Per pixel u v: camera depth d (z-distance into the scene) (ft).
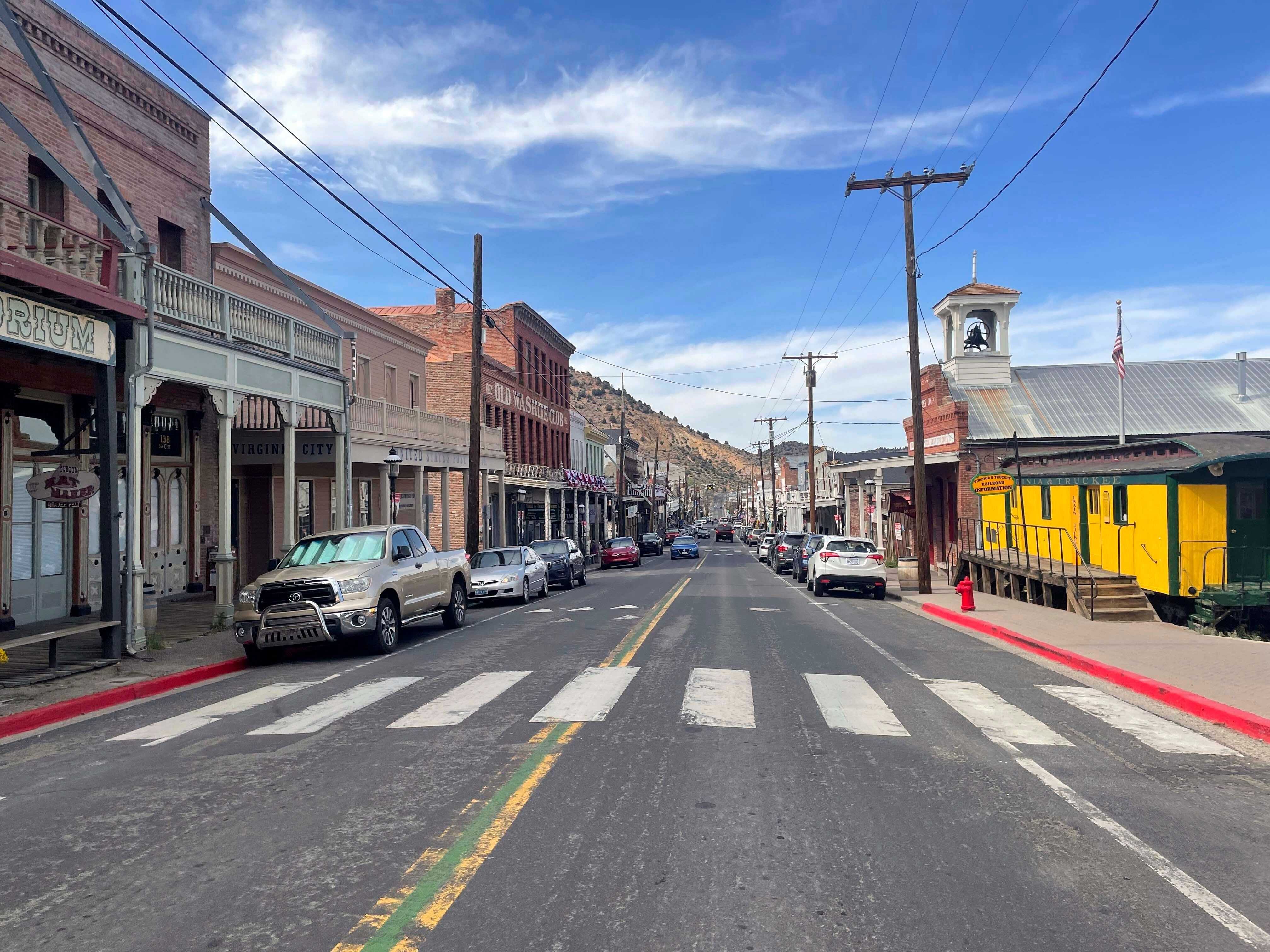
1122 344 79.97
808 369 156.46
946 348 128.57
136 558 40.83
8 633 45.24
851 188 77.30
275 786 20.67
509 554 75.82
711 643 44.55
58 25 49.98
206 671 37.83
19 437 48.49
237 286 69.05
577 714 27.50
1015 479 84.23
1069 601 59.62
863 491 159.84
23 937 13.25
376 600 41.63
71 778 22.13
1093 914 13.85
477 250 84.53
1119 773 21.71
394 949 12.71
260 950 12.76
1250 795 20.02
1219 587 55.42
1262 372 123.85
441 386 128.98
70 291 35.27
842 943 12.84
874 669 36.91
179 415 63.26
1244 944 12.88
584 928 13.30
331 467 78.07
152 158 57.98
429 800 19.33
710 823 17.80
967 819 18.17
